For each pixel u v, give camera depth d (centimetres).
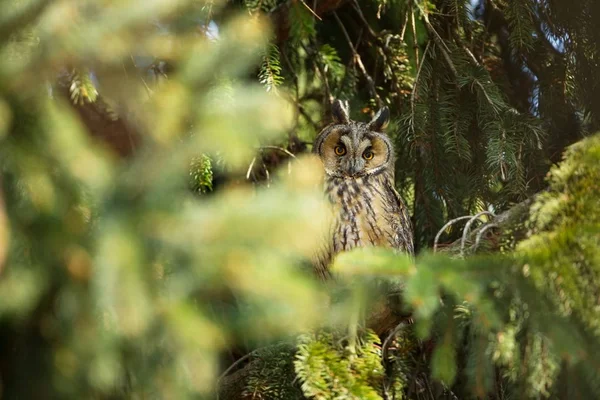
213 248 346
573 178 536
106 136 680
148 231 349
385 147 980
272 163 1015
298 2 883
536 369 495
